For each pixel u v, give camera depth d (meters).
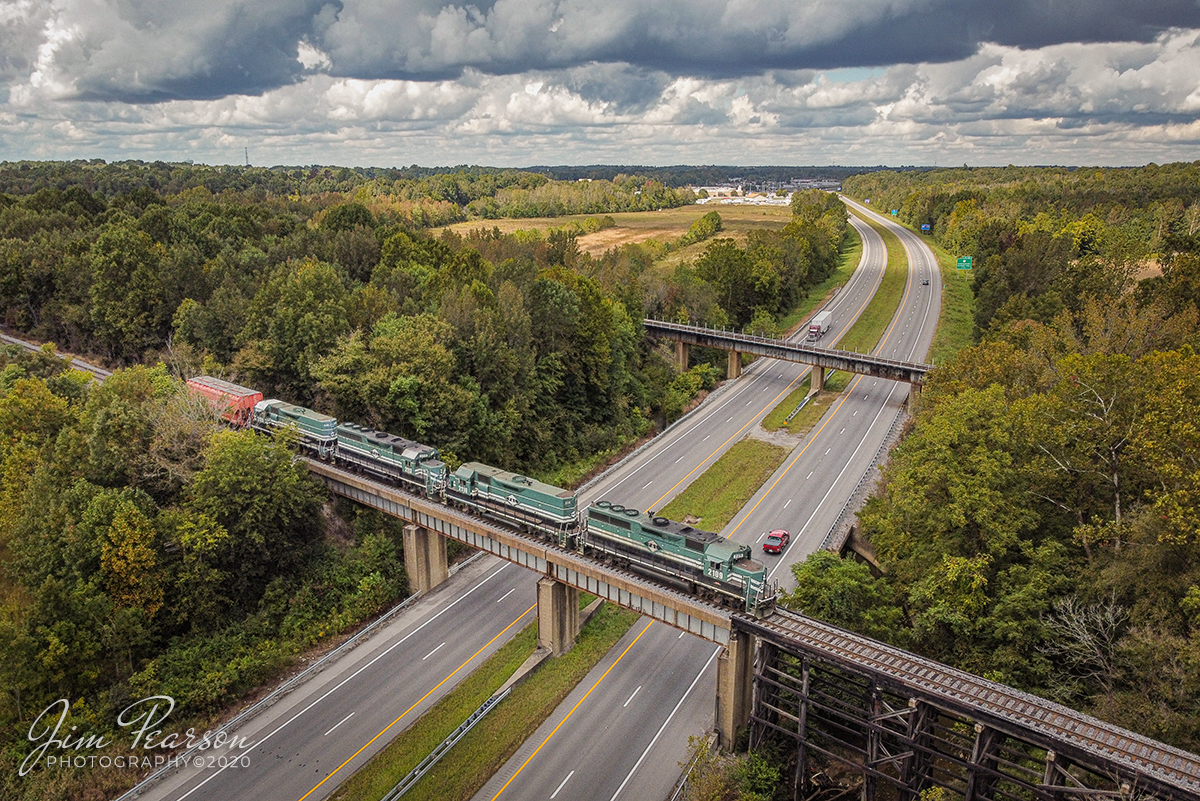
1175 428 56.59
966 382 88.50
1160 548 54.88
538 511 72.06
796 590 69.12
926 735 51.22
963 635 63.06
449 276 134.38
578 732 62.00
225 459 77.06
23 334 144.88
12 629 60.72
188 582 73.06
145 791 56.31
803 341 175.38
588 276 160.38
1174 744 49.03
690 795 52.66
